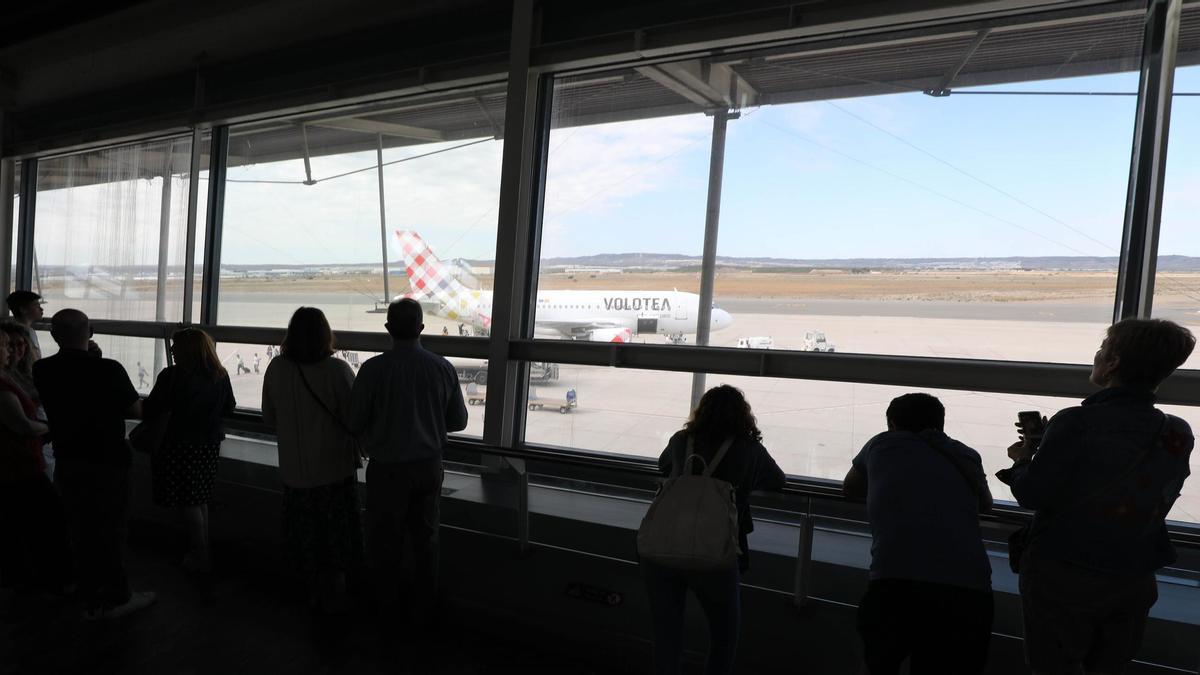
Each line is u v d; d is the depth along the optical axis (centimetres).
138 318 629
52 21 553
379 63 485
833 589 281
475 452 338
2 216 708
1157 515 179
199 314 580
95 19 532
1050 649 187
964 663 185
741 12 359
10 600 347
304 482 324
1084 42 315
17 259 722
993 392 307
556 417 421
